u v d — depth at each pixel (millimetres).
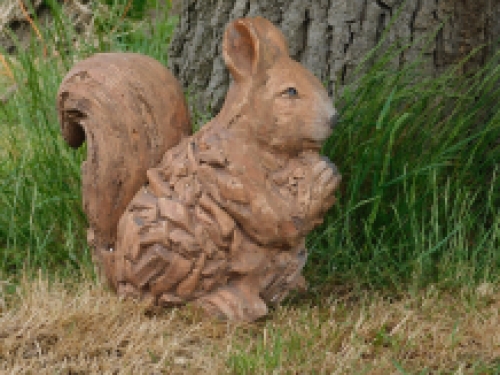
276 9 3354
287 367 2164
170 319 2354
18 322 2322
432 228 3074
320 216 2426
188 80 3822
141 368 2123
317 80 2410
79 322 2320
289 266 2445
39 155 3436
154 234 2342
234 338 2293
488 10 3217
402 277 2957
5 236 3113
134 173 2461
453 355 2299
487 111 3271
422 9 3203
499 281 2873
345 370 2156
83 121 2500
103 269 2605
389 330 2504
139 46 4887
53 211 3131
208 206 2314
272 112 2309
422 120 3109
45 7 6137
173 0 5934
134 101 2461
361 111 3074
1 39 6133
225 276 2377
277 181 2334
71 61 3982
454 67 3221
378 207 3053
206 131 2414
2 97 4359
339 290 2877
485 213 3143
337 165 3102
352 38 3246
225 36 2363
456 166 3141
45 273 2863
